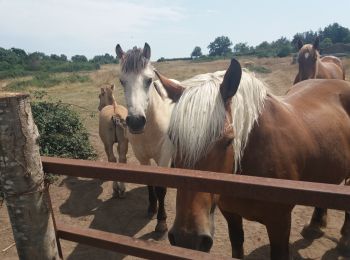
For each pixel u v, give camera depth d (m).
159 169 1.30
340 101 3.01
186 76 27.77
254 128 2.12
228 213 2.57
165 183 1.27
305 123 2.47
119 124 4.96
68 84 26.48
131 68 3.90
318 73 6.51
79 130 6.93
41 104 6.82
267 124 2.16
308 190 1.05
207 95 1.86
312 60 6.40
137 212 4.51
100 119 5.45
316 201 1.05
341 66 8.11
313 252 3.36
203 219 1.74
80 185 5.40
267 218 2.21
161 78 2.14
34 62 45.53
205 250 1.76
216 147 1.79
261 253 3.41
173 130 1.85
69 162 1.50
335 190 1.03
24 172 1.49
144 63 3.96
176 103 1.95
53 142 6.21
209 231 1.75
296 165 2.24
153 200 4.31
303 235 3.63
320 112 2.67
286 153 2.17
